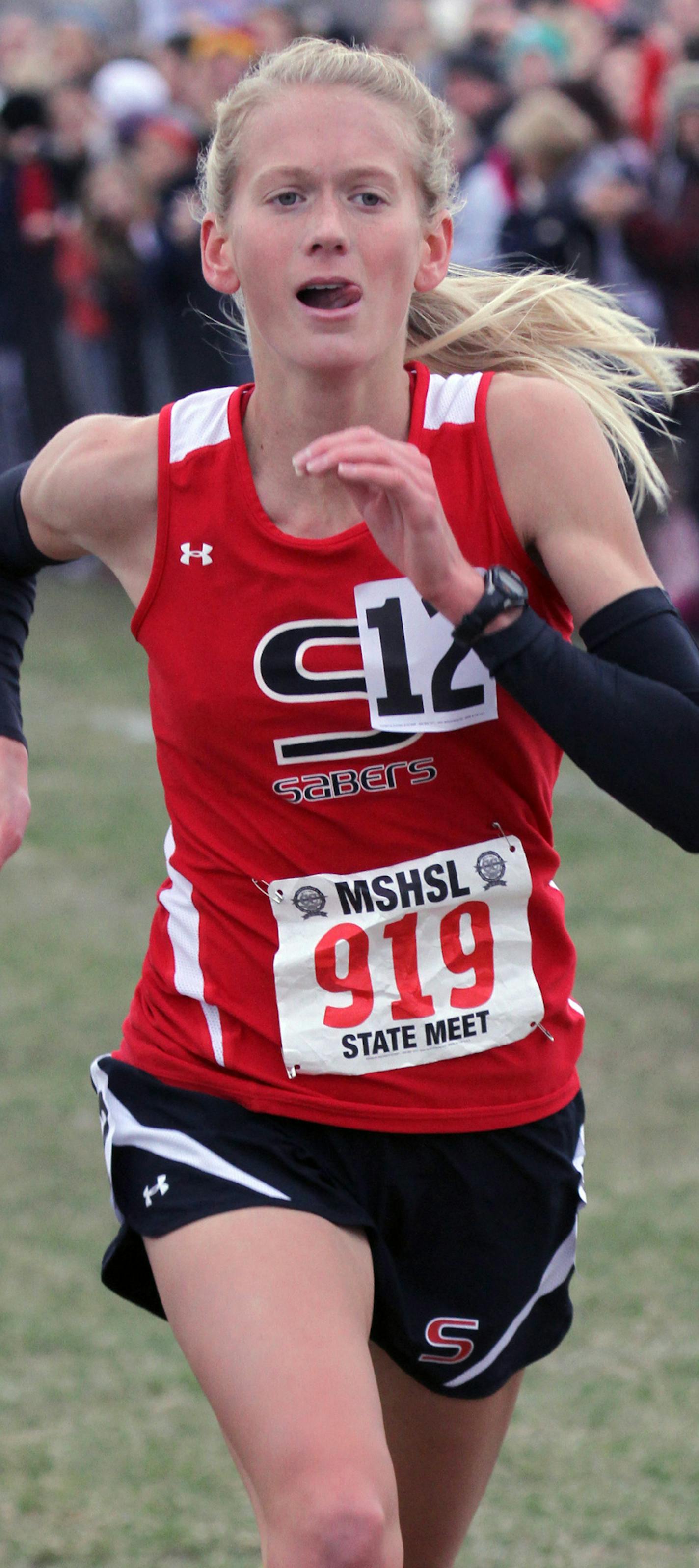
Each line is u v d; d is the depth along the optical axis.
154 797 23.97
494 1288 8.05
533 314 8.52
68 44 37.50
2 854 8.77
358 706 7.45
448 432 7.45
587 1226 13.78
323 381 7.33
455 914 7.70
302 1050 7.64
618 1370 12.01
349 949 7.65
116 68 36.38
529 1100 7.84
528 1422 11.47
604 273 27.58
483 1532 10.38
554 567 7.35
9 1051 16.88
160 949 8.19
